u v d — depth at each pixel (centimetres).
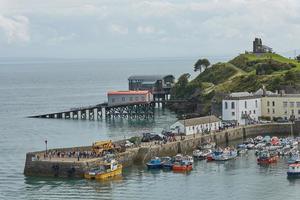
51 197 16850
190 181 18550
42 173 19462
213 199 16438
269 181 18400
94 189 17612
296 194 16800
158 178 18975
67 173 19175
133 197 16700
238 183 18200
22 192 17438
